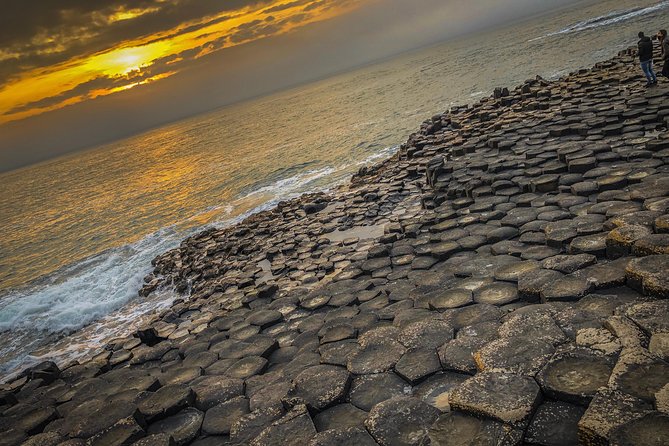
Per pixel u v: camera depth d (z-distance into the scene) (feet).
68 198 188.96
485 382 11.64
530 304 17.15
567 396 10.57
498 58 224.74
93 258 79.87
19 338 49.88
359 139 118.93
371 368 15.64
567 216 24.68
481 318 16.83
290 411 13.93
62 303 57.41
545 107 54.08
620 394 9.62
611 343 11.75
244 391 18.43
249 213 77.51
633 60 66.74
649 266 14.75
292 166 110.01
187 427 16.38
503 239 25.18
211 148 226.38
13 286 77.66
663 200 20.49
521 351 12.72
